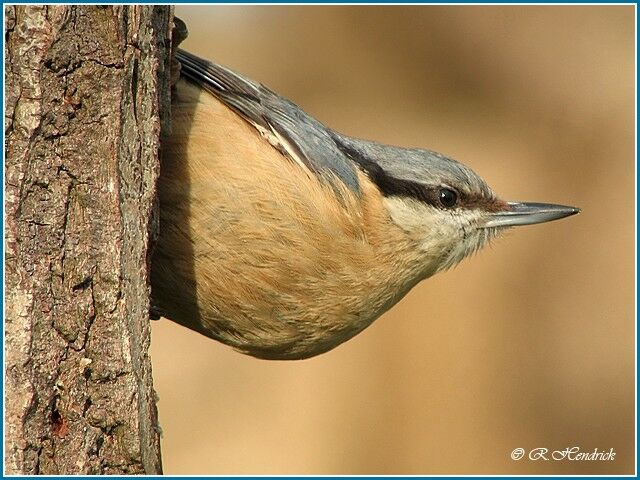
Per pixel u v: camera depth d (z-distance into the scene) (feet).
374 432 42.57
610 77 52.65
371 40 53.98
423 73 54.34
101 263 18.16
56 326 17.74
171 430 43.80
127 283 18.42
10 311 17.43
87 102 18.31
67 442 17.70
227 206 22.08
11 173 17.58
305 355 24.89
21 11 17.74
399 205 25.31
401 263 25.54
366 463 42.50
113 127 18.48
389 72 54.13
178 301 22.99
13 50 17.71
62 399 17.72
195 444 43.37
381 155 25.58
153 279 22.63
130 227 18.66
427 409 42.65
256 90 23.35
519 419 43.16
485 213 26.96
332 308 23.81
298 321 23.53
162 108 20.71
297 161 22.91
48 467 17.53
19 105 17.71
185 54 23.06
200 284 22.56
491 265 44.96
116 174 18.42
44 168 17.85
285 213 22.34
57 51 17.94
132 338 18.30
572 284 45.80
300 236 22.59
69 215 18.03
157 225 19.83
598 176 50.52
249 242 22.24
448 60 53.98
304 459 42.45
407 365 42.96
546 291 45.68
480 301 44.19
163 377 45.11
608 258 46.70
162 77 20.45
